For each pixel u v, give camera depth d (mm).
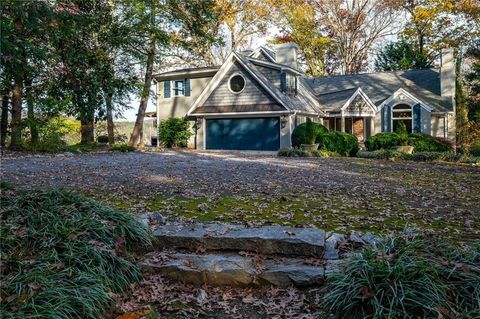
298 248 4082
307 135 18938
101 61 7426
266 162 13867
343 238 4215
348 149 18391
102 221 4223
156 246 4430
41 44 6848
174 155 17000
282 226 4762
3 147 15742
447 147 18500
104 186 7836
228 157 16281
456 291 2842
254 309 3525
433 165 13672
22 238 3734
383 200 6629
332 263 3787
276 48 24766
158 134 24406
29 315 2721
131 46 14828
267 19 31547
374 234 4395
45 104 10609
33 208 4297
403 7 30781
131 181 8633
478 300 2725
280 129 20297
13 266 3328
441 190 7840
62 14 6484
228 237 4270
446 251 3289
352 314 2914
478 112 22672
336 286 3133
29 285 3037
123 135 24984
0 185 5035
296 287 3709
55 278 3219
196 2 20578
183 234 4414
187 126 23266
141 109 22016
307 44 33750
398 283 2854
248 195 7074
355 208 5953
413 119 21594
